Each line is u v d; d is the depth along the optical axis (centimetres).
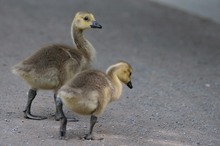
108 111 1412
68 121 1312
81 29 1398
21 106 1405
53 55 1264
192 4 3431
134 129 1280
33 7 3116
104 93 1148
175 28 2800
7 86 1597
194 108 1484
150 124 1324
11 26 2592
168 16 3080
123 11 3158
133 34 2608
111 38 2494
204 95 1630
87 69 1272
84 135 1209
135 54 2203
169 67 2014
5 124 1252
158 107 1473
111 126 1291
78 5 3259
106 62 2008
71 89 1102
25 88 1587
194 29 2802
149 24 2858
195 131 1291
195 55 2259
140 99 1545
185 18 3053
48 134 1200
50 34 2467
